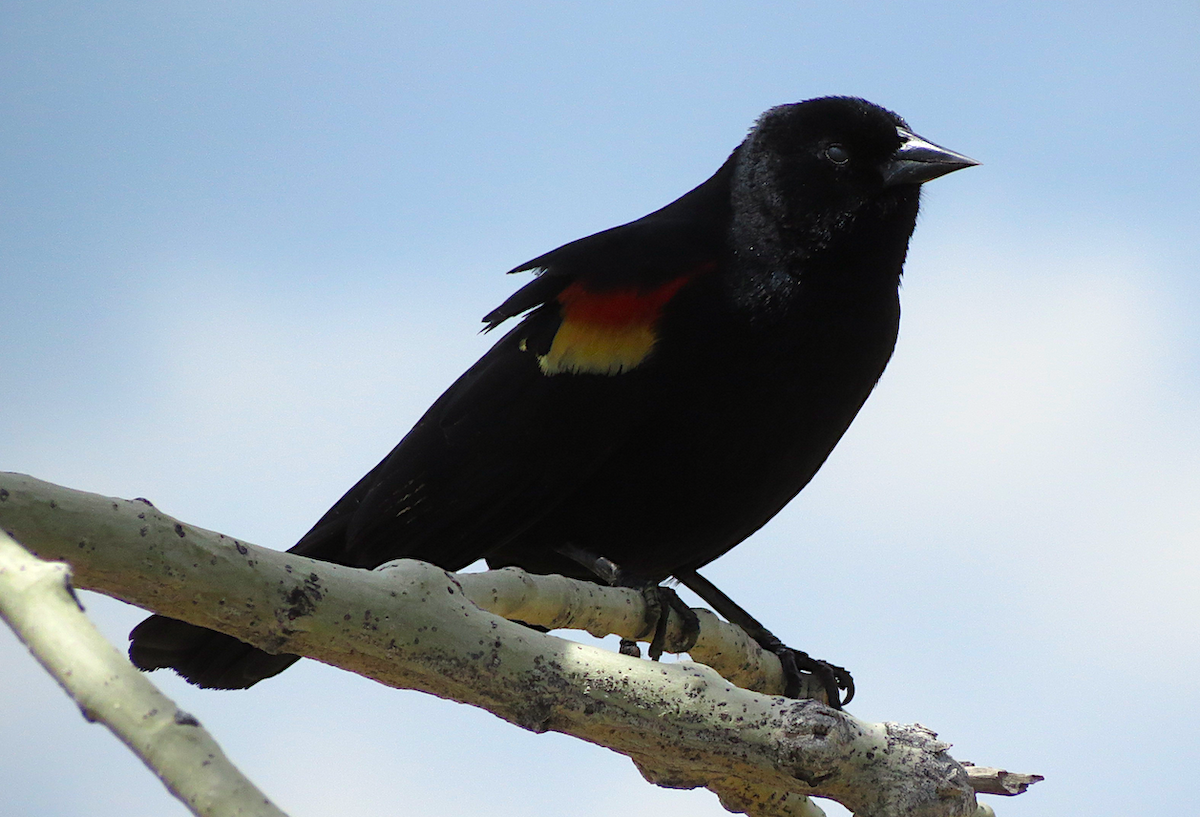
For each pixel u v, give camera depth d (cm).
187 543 503
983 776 766
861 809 704
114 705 280
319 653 568
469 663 606
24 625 290
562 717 646
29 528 456
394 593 582
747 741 673
